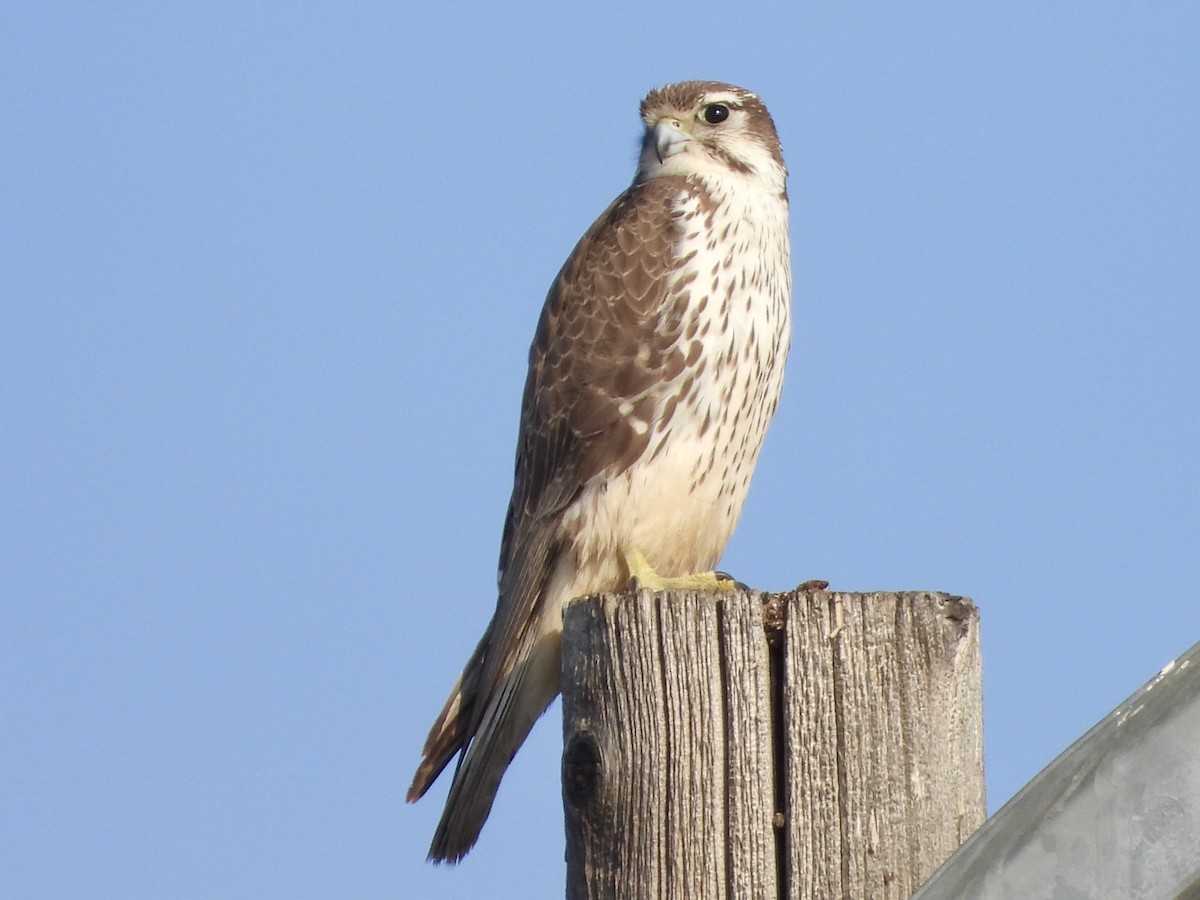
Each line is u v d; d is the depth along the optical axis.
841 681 6.11
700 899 6.06
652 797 6.19
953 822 6.01
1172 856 5.20
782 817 6.09
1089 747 5.32
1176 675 5.32
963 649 6.14
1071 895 5.25
